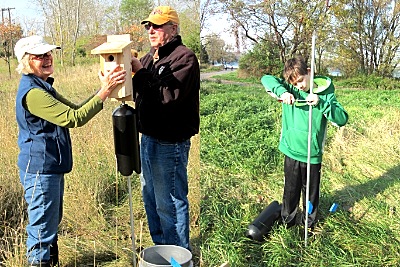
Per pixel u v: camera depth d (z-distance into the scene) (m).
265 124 4.43
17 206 4.40
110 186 4.99
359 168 3.74
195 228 4.01
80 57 30.89
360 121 3.72
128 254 3.75
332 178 3.78
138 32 28.11
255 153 4.31
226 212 3.83
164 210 3.35
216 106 4.55
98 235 4.10
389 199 3.46
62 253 3.74
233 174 4.27
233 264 3.34
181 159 3.28
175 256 3.12
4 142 5.44
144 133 3.26
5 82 15.39
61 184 3.28
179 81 3.03
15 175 4.68
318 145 3.47
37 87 2.98
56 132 3.12
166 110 3.12
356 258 3.09
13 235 3.90
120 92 2.92
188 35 20.14
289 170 3.58
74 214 4.32
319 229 3.49
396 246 3.08
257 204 3.90
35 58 3.03
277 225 3.63
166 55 3.14
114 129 2.94
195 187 4.25
